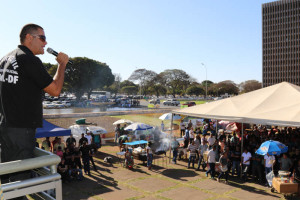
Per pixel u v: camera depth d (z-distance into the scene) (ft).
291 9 397.80
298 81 392.06
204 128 79.66
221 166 40.16
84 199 33.58
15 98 4.03
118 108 194.18
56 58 4.88
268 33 421.59
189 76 472.44
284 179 33.68
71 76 223.71
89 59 231.71
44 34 4.75
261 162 40.47
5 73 4.08
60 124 84.99
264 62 426.92
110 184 39.65
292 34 397.80
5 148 4.02
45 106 181.06
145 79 458.09
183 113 51.31
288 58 401.90
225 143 49.34
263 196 34.53
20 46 4.47
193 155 48.88
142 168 48.88
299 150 38.73
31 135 4.23
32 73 4.12
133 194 35.42
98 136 60.64
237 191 36.70
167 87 469.16
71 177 41.68
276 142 37.14
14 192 3.51
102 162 53.01
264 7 425.28
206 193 35.86
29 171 4.27
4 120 4.00
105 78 243.60
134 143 50.14
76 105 214.90
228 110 45.32
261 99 45.52
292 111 37.47
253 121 38.81
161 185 39.24
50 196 4.04
